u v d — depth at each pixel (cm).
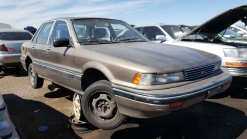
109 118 279
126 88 244
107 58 274
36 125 341
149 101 225
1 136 186
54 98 472
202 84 259
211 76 290
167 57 271
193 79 264
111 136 302
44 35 449
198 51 332
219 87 279
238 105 405
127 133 308
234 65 418
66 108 410
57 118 365
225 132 306
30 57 485
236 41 537
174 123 336
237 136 294
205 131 310
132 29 429
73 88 343
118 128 324
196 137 293
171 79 245
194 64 268
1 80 677
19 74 771
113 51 293
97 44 338
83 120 317
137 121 344
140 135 301
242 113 369
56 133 314
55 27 410
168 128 320
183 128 320
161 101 222
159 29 660
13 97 487
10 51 698
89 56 298
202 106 404
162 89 235
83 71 307
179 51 308
